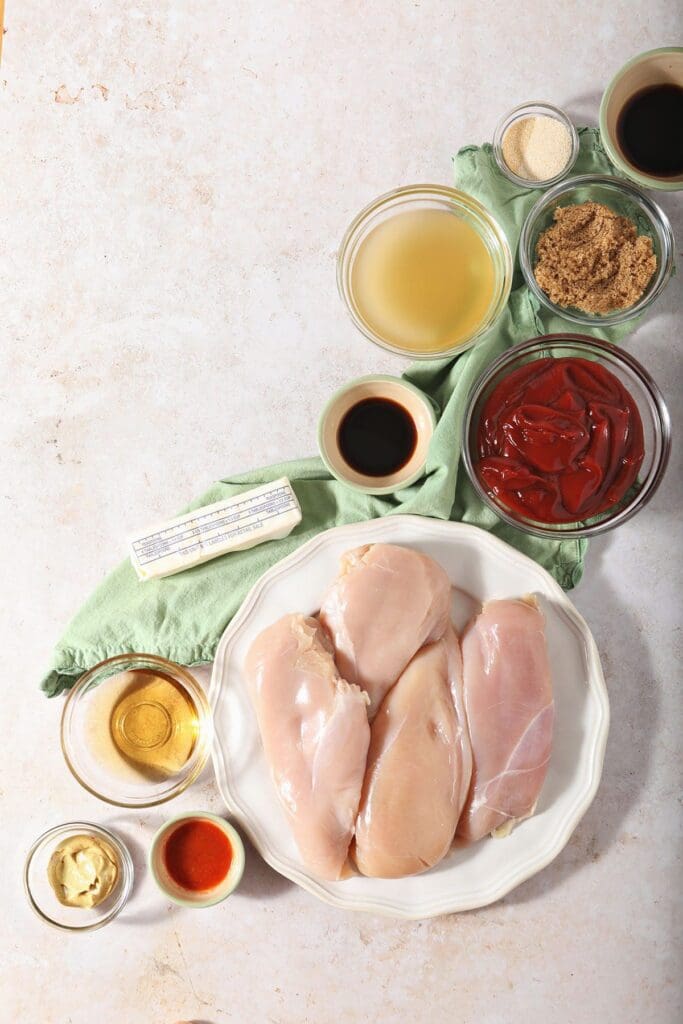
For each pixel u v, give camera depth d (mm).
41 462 1072
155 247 1071
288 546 1039
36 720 1063
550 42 1061
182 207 1070
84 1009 1058
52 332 1073
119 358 1071
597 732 999
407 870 970
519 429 983
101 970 1058
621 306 1018
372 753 973
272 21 1066
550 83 1062
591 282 1010
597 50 1060
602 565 1051
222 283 1068
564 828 1002
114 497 1069
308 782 965
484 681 983
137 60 1071
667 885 1048
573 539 1006
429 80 1063
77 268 1073
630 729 1047
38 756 1062
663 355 1053
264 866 1050
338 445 1026
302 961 1053
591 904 1049
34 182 1073
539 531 996
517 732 979
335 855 974
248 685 999
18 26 1070
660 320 1053
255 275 1067
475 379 1021
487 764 980
